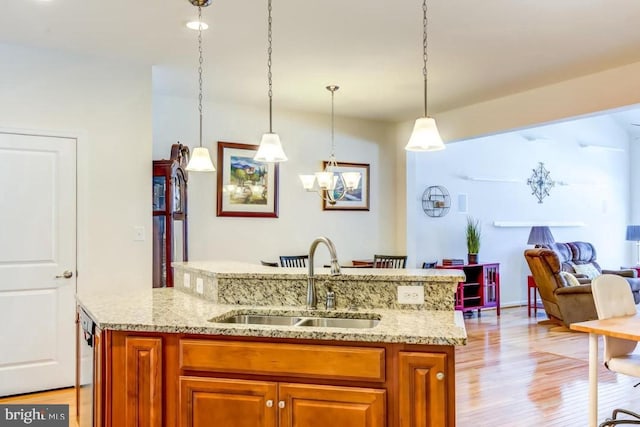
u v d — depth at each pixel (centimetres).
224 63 409
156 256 423
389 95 509
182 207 455
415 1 295
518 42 362
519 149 815
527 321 669
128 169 406
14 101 364
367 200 641
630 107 420
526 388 388
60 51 380
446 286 235
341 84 470
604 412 337
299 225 588
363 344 188
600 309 320
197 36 350
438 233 731
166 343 206
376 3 297
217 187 533
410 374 184
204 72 432
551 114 473
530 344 537
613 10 309
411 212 661
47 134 375
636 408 345
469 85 473
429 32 343
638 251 917
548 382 404
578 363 461
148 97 415
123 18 319
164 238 422
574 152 873
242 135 552
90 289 388
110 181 399
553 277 633
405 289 238
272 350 194
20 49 367
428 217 721
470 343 541
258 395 196
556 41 361
